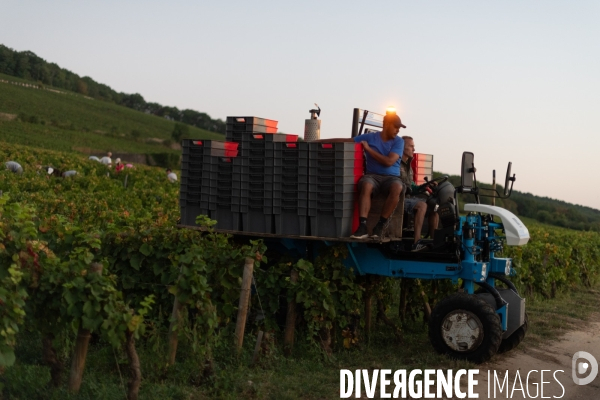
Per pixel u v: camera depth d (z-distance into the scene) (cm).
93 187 2461
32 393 561
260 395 607
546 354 881
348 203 759
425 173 985
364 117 917
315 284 741
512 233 795
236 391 615
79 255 572
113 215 1290
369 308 878
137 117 12494
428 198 859
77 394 560
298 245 841
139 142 10150
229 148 855
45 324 575
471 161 838
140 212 1675
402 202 790
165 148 9988
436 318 790
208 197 842
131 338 549
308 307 744
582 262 1780
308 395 630
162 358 646
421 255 828
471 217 820
